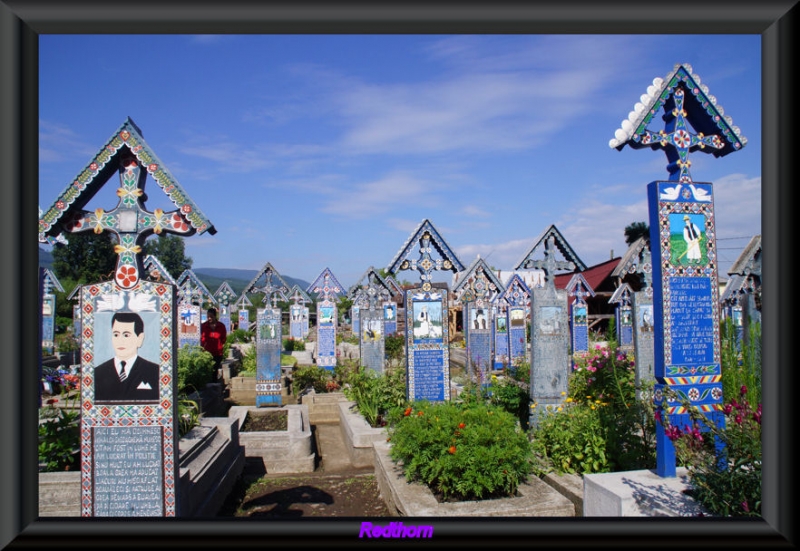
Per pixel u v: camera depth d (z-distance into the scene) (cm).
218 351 1501
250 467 849
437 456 585
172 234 514
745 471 443
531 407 855
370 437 895
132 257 504
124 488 496
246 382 1634
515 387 994
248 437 870
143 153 505
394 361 2048
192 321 1972
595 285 3008
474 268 1573
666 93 557
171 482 497
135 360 500
